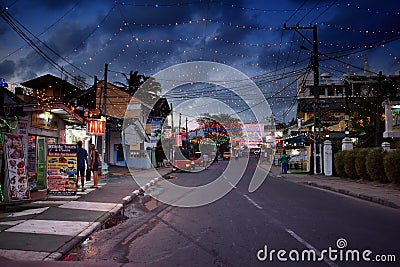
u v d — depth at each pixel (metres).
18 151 12.23
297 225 9.50
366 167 20.80
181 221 10.29
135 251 7.16
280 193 17.33
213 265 6.18
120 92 39.75
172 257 6.70
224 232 8.73
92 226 9.20
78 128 22.39
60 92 31.78
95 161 18.05
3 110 13.55
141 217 11.03
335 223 9.77
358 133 34.22
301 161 38.91
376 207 12.80
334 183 21.28
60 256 6.73
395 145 30.53
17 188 11.98
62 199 13.83
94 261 6.48
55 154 14.67
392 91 32.78
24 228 8.84
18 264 6.13
